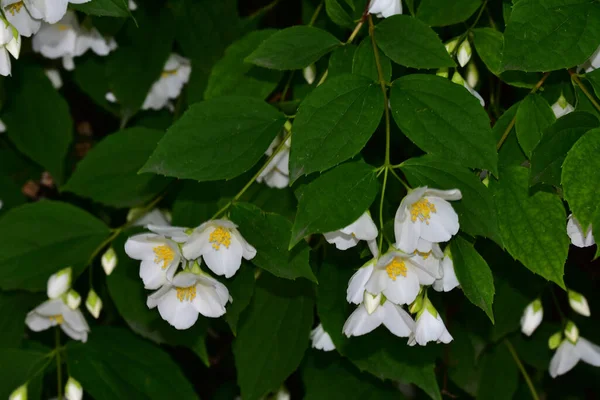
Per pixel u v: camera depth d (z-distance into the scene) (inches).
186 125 23.8
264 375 27.7
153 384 28.6
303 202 22.5
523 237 23.3
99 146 28.8
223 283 24.7
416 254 23.4
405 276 23.3
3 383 28.5
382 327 27.4
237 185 26.9
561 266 23.1
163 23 29.0
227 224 23.5
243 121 24.0
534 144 23.9
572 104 25.2
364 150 28.3
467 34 25.2
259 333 27.8
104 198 28.8
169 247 24.2
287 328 27.8
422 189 22.4
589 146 22.3
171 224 27.9
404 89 23.3
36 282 28.2
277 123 24.1
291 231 23.5
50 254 28.3
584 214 22.1
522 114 24.0
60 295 27.9
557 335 28.6
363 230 23.1
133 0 28.9
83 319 28.0
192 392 28.8
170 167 23.7
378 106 23.1
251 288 24.8
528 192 23.4
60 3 23.5
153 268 24.3
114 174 28.9
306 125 22.8
